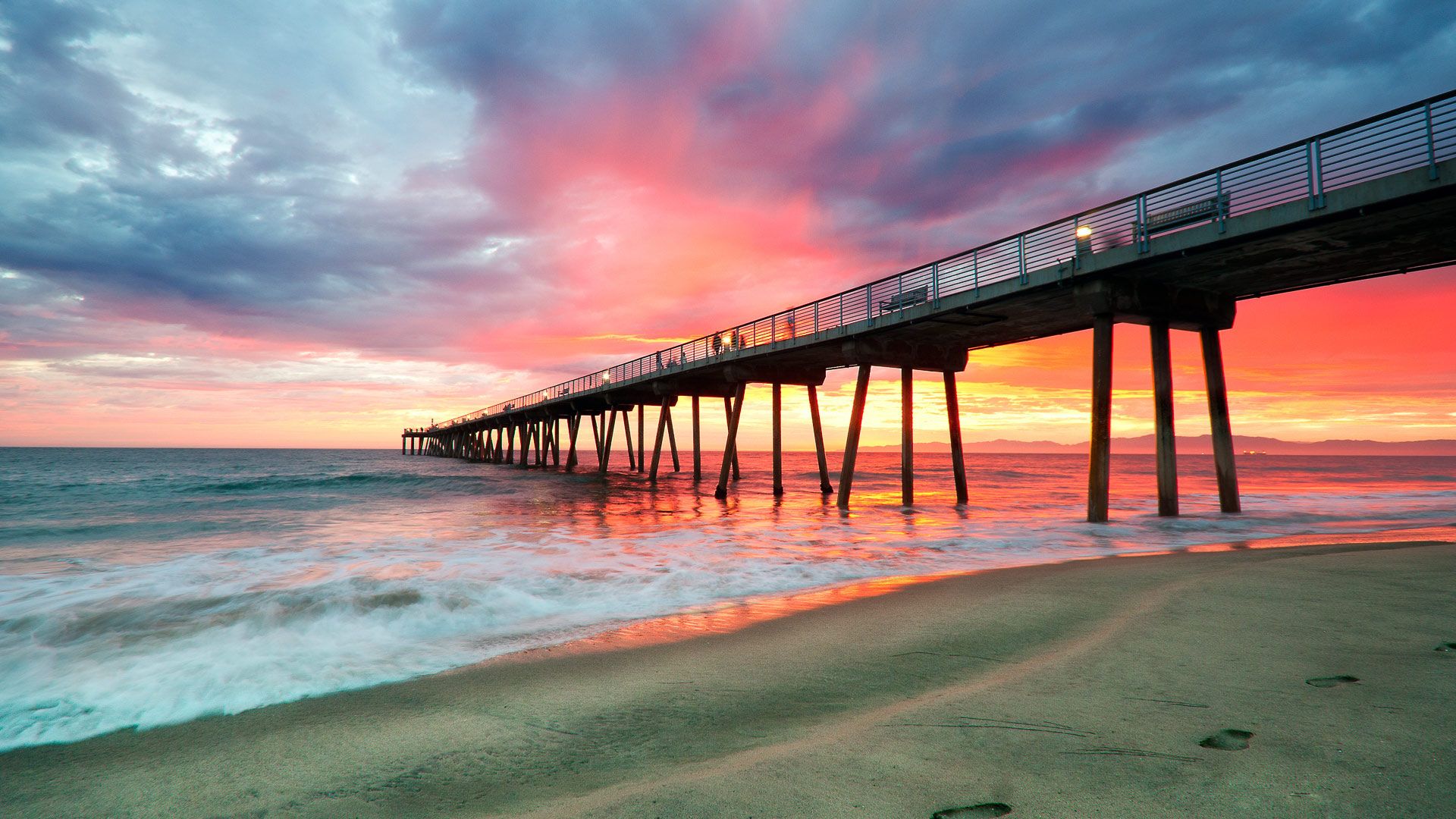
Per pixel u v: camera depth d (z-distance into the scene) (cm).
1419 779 242
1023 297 1498
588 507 2278
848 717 358
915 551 1176
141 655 564
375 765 337
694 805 252
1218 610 564
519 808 274
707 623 644
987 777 264
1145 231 1255
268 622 674
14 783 337
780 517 1877
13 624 665
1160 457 1538
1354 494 2712
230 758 358
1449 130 894
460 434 9175
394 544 1291
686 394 3428
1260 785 242
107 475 4747
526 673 492
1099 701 349
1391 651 432
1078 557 1091
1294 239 1119
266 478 4338
